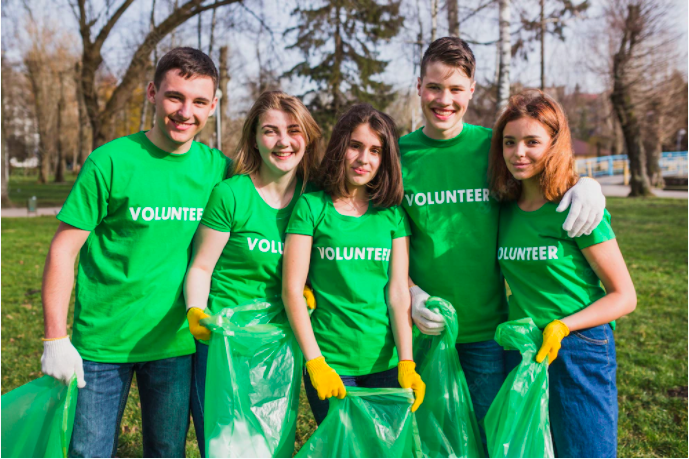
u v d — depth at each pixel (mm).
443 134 2398
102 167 2033
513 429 2021
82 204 2033
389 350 2238
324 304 2195
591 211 2027
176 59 2018
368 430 2047
